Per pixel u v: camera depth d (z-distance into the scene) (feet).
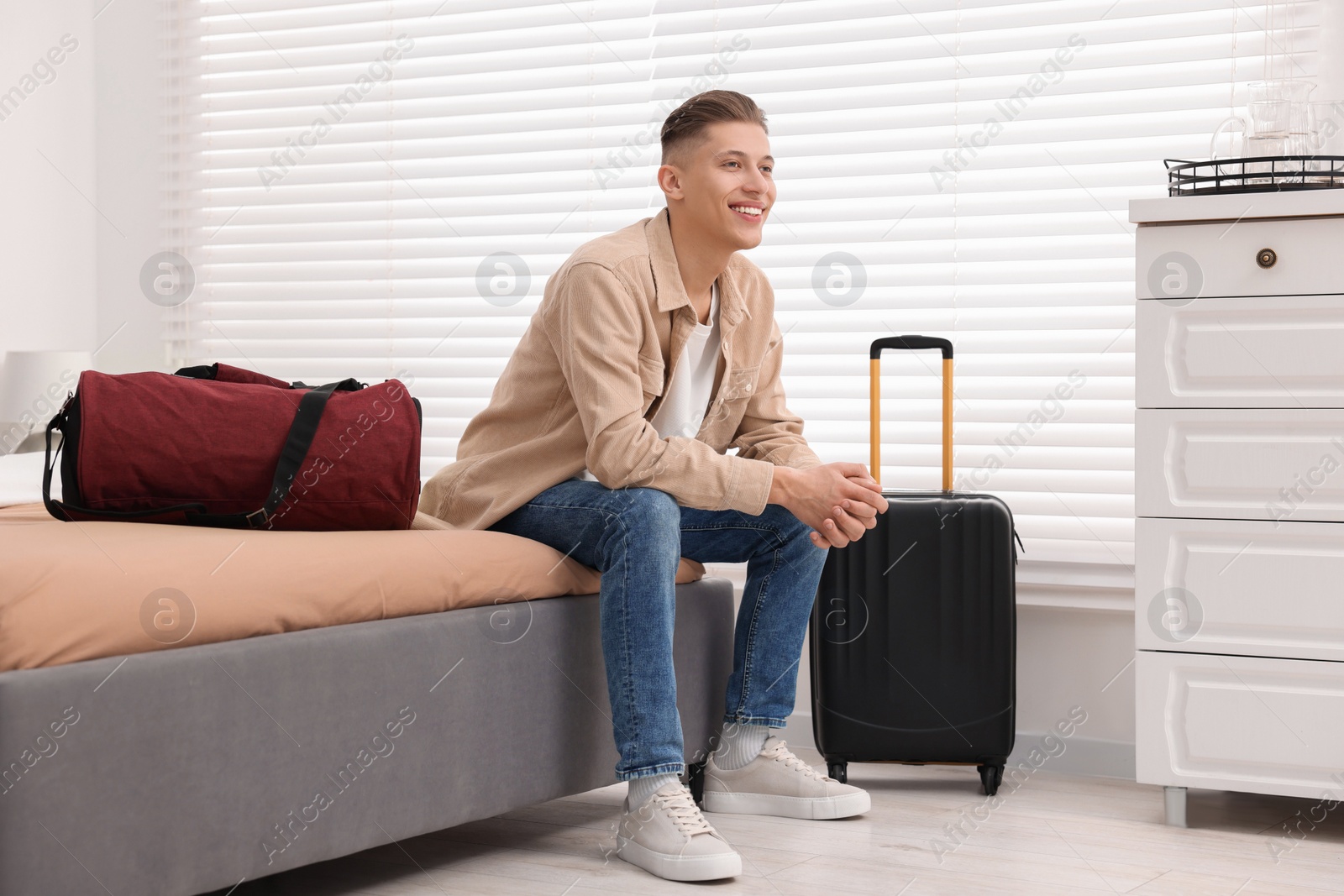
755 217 5.77
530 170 9.32
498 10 9.57
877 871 5.09
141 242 10.44
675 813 5.04
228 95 10.36
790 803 6.04
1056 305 7.76
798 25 8.56
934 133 8.13
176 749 3.84
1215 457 5.94
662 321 5.78
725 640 6.56
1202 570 5.97
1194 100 7.50
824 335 8.36
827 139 8.41
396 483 5.33
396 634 4.63
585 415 5.42
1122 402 7.68
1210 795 6.61
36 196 9.91
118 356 10.48
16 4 9.73
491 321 9.46
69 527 4.87
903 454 8.08
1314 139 6.47
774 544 6.13
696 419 6.29
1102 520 7.70
